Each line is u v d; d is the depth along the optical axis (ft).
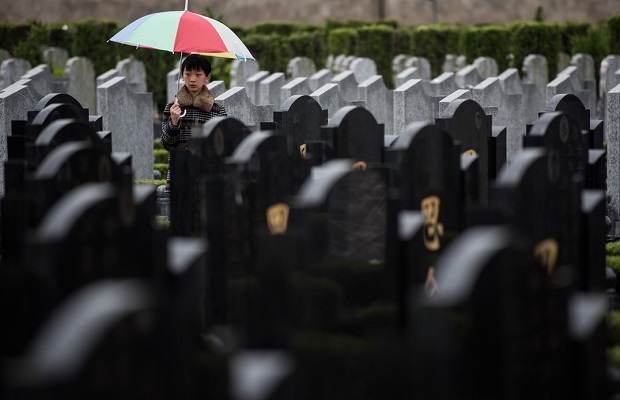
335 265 41.01
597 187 60.08
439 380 29.94
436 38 185.57
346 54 191.42
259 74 145.38
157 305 26.30
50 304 34.09
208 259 47.16
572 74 133.49
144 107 115.03
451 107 68.64
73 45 187.11
